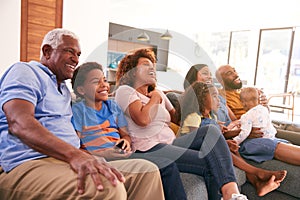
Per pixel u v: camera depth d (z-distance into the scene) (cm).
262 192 161
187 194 134
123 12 641
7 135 108
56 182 93
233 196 124
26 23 274
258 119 186
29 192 96
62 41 122
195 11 682
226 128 170
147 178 112
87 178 88
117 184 88
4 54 263
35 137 94
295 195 163
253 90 209
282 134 217
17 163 104
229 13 703
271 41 723
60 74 124
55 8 292
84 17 313
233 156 168
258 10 668
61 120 115
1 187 102
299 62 680
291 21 673
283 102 688
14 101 99
